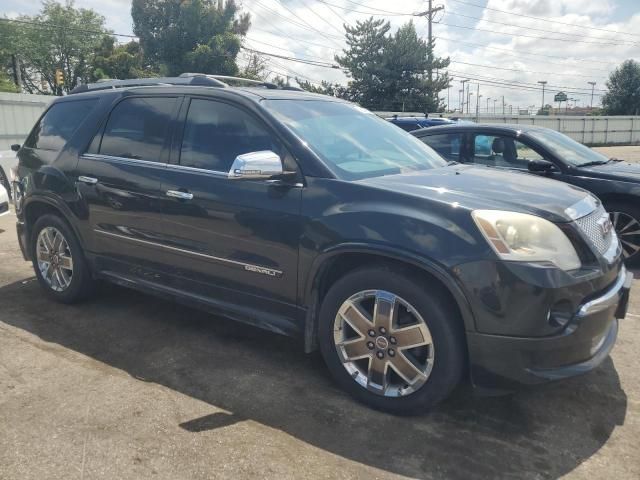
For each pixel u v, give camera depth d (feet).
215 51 127.44
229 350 13.08
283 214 10.87
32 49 167.12
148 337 13.74
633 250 20.07
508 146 22.03
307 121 12.20
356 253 10.28
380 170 11.56
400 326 9.97
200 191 12.00
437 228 9.38
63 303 15.85
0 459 8.81
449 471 8.74
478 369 9.40
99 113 14.67
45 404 10.46
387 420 10.14
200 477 8.46
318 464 8.84
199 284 12.54
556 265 9.11
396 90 159.94
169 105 13.32
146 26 132.26
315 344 11.23
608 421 10.21
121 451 9.05
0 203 26.73
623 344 13.58
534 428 9.96
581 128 155.22
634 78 219.20
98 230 14.25
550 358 9.14
